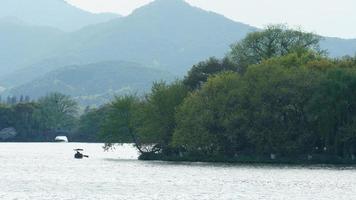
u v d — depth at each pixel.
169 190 184.25
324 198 167.88
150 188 189.62
